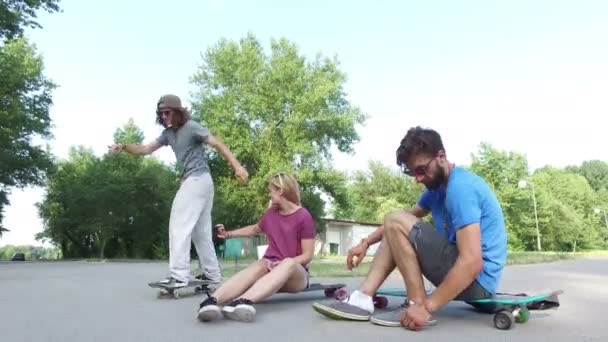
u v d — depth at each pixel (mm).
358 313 2787
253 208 31641
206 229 4555
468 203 2494
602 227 68000
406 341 2287
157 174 33688
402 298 3838
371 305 2867
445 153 2660
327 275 6062
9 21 17094
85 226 31641
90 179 31844
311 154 32156
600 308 3275
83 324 2727
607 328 2590
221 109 31938
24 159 27281
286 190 3557
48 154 30391
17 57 26812
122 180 31422
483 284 2613
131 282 5367
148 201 33031
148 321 2826
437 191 2873
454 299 2723
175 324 2723
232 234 4020
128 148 4598
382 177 56719
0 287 4801
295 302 3621
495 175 45906
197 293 4188
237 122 32500
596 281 5352
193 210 4270
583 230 56469
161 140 4574
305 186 32344
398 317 2654
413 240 2629
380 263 2914
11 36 17938
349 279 5539
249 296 2900
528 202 46656
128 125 40688
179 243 4125
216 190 31078
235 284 2986
